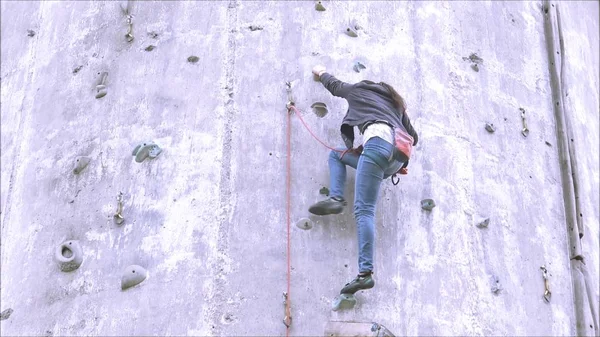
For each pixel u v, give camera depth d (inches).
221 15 350.6
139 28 357.1
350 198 317.1
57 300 315.0
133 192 324.2
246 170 320.8
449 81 352.8
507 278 328.2
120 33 359.9
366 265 293.3
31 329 313.6
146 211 319.6
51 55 373.7
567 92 388.5
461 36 365.7
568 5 429.7
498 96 362.6
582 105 406.9
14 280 328.5
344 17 350.0
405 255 314.8
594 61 437.4
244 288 302.5
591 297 346.9
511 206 343.3
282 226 312.3
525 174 353.7
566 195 362.9
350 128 310.7
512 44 379.2
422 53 352.8
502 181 346.0
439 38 359.9
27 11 404.8
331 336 297.0
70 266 318.0
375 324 298.4
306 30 345.4
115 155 333.4
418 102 343.0
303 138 327.3
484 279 323.0
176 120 333.1
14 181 354.6
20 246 334.6
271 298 301.4
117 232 319.0
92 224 323.6
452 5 370.6
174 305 301.9
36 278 322.7
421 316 306.8
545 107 375.9
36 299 318.7
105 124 341.1
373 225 297.3
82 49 364.8
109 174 331.0
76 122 347.6
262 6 350.0
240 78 336.8
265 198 316.5
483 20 375.2
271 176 320.2
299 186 319.0
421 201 325.7
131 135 335.3
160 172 325.1
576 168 369.7
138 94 342.6
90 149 339.0
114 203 324.2
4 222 348.5
